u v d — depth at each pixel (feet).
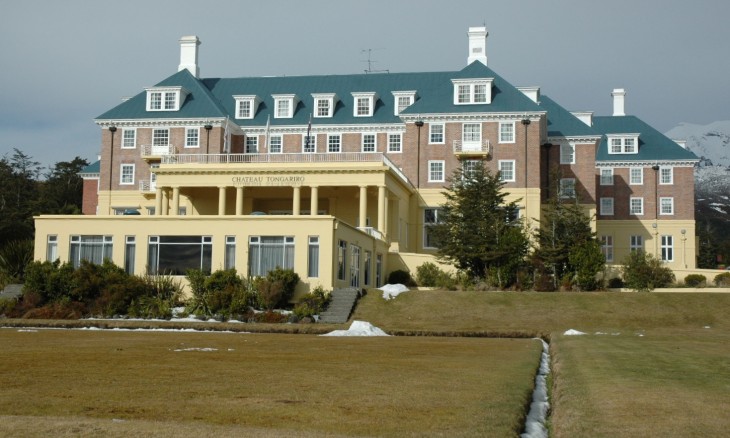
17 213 295.69
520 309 139.33
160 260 149.79
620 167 274.36
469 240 170.50
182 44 255.29
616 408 41.42
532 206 215.51
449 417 39.17
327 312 135.85
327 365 62.23
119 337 94.27
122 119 230.68
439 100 225.56
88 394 45.09
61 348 75.77
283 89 252.62
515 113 217.15
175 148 227.81
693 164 270.26
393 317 135.03
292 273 142.00
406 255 189.37
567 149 241.14
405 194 213.25
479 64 230.07
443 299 144.36
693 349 81.61
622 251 270.46
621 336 105.91
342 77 254.88
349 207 206.28
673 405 42.39
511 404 43.32
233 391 46.93
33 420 36.40
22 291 140.97
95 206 272.92
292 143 235.81
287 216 146.41
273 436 33.55
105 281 139.44
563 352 76.02
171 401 42.98
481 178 180.14
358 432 35.29
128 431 34.09
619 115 289.94
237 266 147.02
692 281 192.24
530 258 176.24
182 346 80.53
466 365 63.67
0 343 81.71
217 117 226.38
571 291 163.63
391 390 48.03
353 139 233.76
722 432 35.37
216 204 209.56
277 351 75.72
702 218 651.66
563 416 39.83
